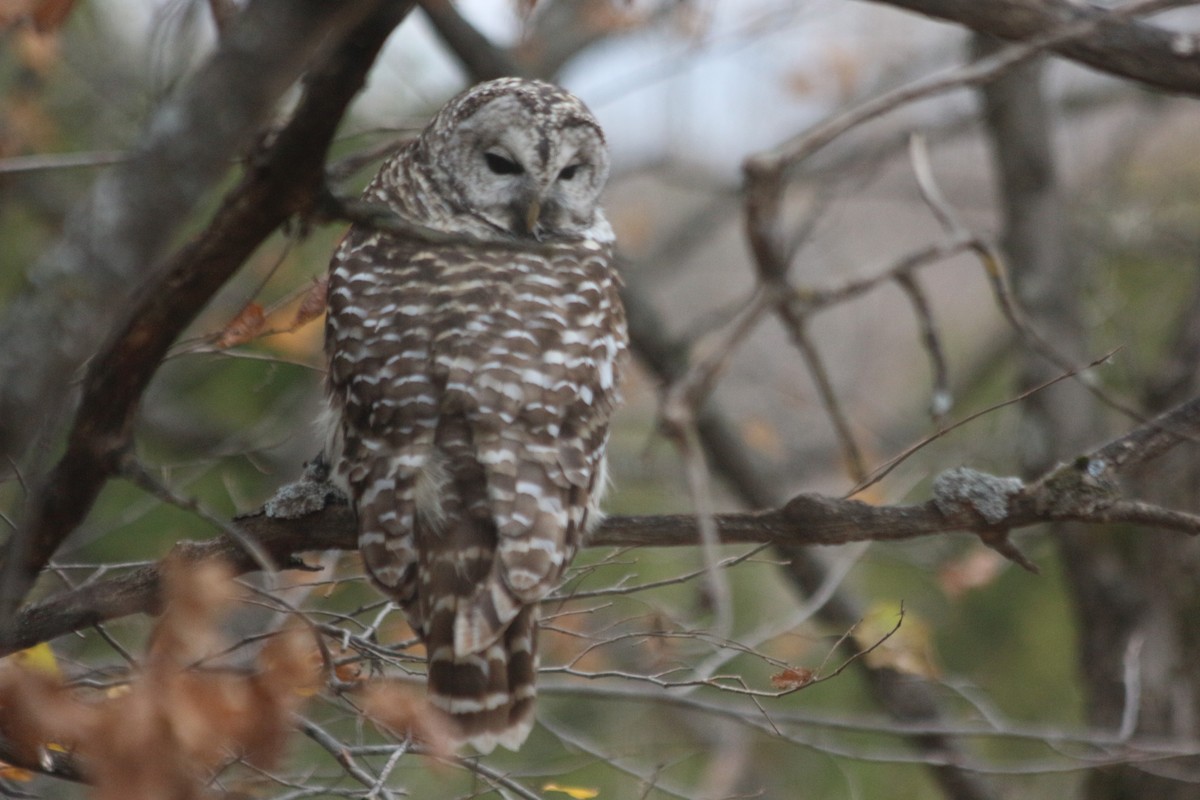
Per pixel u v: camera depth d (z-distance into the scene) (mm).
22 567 6422
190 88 4719
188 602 5152
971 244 9297
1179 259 18328
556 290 8609
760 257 8438
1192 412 7902
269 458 13766
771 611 15773
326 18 4719
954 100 21953
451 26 15047
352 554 10609
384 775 7559
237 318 8531
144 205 4727
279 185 5777
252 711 5285
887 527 7969
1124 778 13953
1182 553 14203
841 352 23812
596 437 8305
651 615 9969
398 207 10594
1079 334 15672
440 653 7461
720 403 16578
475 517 7684
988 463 17281
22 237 14930
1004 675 16219
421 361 8086
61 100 14992
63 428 7875
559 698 14023
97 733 5094
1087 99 21609
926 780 15438
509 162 10281
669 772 13773
